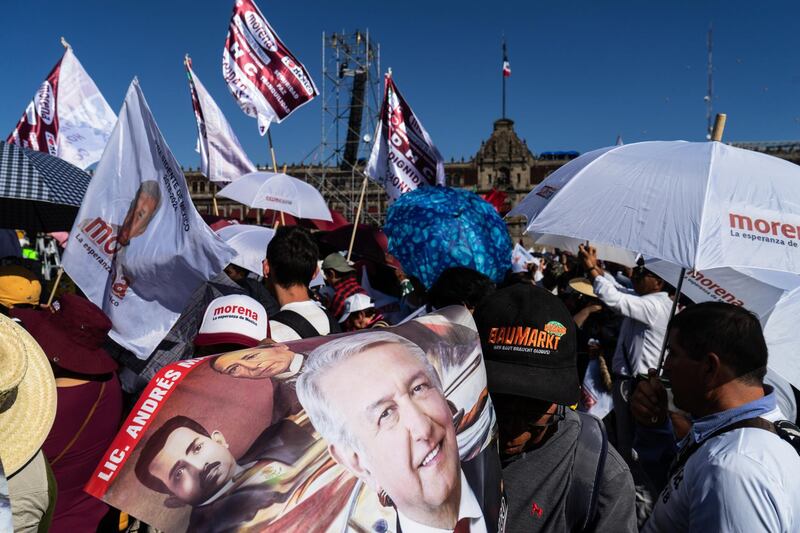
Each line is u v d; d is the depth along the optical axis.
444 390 1.76
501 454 2.29
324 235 9.28
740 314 2.46
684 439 2.66
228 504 1.38
